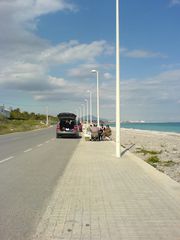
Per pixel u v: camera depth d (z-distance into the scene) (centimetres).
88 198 902
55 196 925
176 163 1895
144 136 5191
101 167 1518
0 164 1609
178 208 796
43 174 1311
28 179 1195
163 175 1295
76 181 1160
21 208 794
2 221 691
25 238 594
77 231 633
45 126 11381
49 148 2577
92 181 1161
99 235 612
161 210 779
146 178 1224
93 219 709
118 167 1518
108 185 1088
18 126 8150
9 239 588
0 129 6253
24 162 1692
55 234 616
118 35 1880
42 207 805
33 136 4550
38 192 976
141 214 746
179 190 1009
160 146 3172
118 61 1884
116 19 1881
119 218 716
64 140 3666
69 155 2047
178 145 3309
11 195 934
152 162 1928
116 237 602
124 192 978
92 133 3584
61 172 1363
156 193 965
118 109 1912
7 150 2381
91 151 2323
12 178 1215
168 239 591
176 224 674
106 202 857
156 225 668
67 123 4128
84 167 1516
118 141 1930
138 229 645
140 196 925
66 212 763
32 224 673
